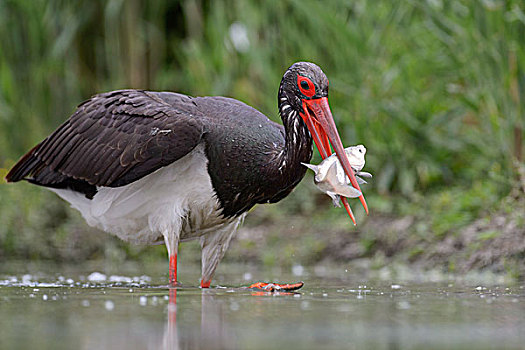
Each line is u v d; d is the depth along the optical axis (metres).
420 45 14.08
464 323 5.85
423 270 11.38
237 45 15.78
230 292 8.16
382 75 14.22
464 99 13.09
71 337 5.21
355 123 14.25
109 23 16.52
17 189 15.19
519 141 12.09
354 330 5.54
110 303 6.95
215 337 5.23
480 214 12.07
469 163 13.86
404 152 14.02
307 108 8.84
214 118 9.12
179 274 11.40
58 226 14.85
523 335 5.37
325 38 14.91
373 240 12.79
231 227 9.45
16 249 14.34
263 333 5.40
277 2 15.34
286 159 8.95
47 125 16.45
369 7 14.59
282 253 13.22
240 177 8.98
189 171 9.01
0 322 5.82
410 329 5.58
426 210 13.02
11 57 16.31
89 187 9.66
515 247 10.52
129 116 9.18
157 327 5.61
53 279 10.16
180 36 17.73
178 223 9.12
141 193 9.17
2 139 16.17
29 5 16.02
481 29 12.39
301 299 7.38
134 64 16.81
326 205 14.61
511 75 12.04
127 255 14.12
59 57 16.44
